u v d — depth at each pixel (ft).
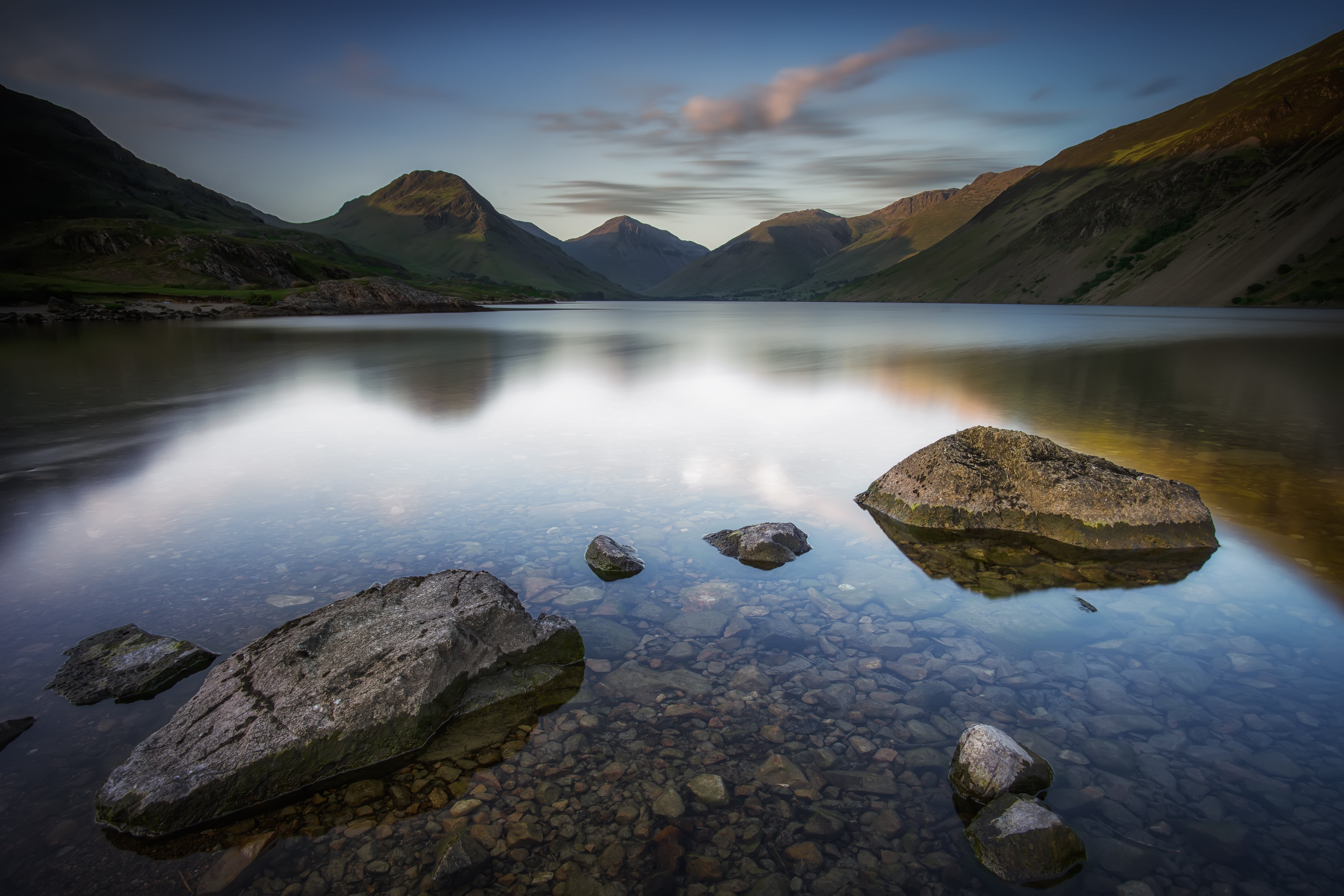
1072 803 14.55
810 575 26.96
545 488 38.50
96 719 17.63
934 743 16.71
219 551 29.07
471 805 14.88
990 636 21.93
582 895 12.45
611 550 27.37
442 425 57.06
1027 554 28.99
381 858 13.43
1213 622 22.61
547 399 72.64
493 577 22.71
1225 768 15.49
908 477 34.68
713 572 27.25
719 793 15.12
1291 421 56.65
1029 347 144.77
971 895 12.42
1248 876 12.57
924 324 284.82
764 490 38.19
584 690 19.29
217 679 17.79
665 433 53.67
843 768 15.87
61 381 87.04
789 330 246.27
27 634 21.90
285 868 13.20
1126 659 20.36
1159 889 12.35
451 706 18.15
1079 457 33.68
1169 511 29.96
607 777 15.70
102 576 26.37
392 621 19.74
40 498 36.65
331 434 53.52
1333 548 28.71
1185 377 89.45
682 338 192.75
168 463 44.24
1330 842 13.29
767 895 12.39
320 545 29.86
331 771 15.78
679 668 20.36
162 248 457.68
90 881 12.86
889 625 22.80
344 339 171.83
